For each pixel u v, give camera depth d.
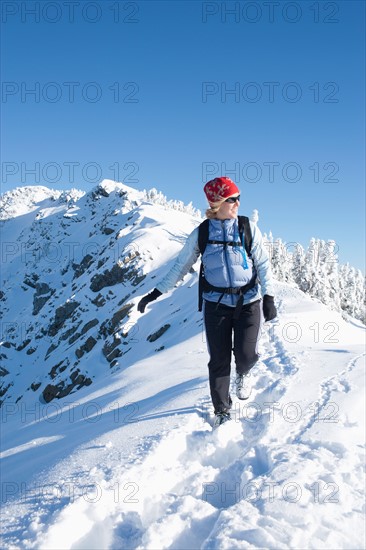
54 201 147.12
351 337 13.05
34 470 3.44
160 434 3.41
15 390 41.16
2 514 2.63
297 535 2.04
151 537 2.17
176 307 28.36
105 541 2.27
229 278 3.66
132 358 25.52
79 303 45.09
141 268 42.03
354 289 47.34
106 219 78.44
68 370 33.06
